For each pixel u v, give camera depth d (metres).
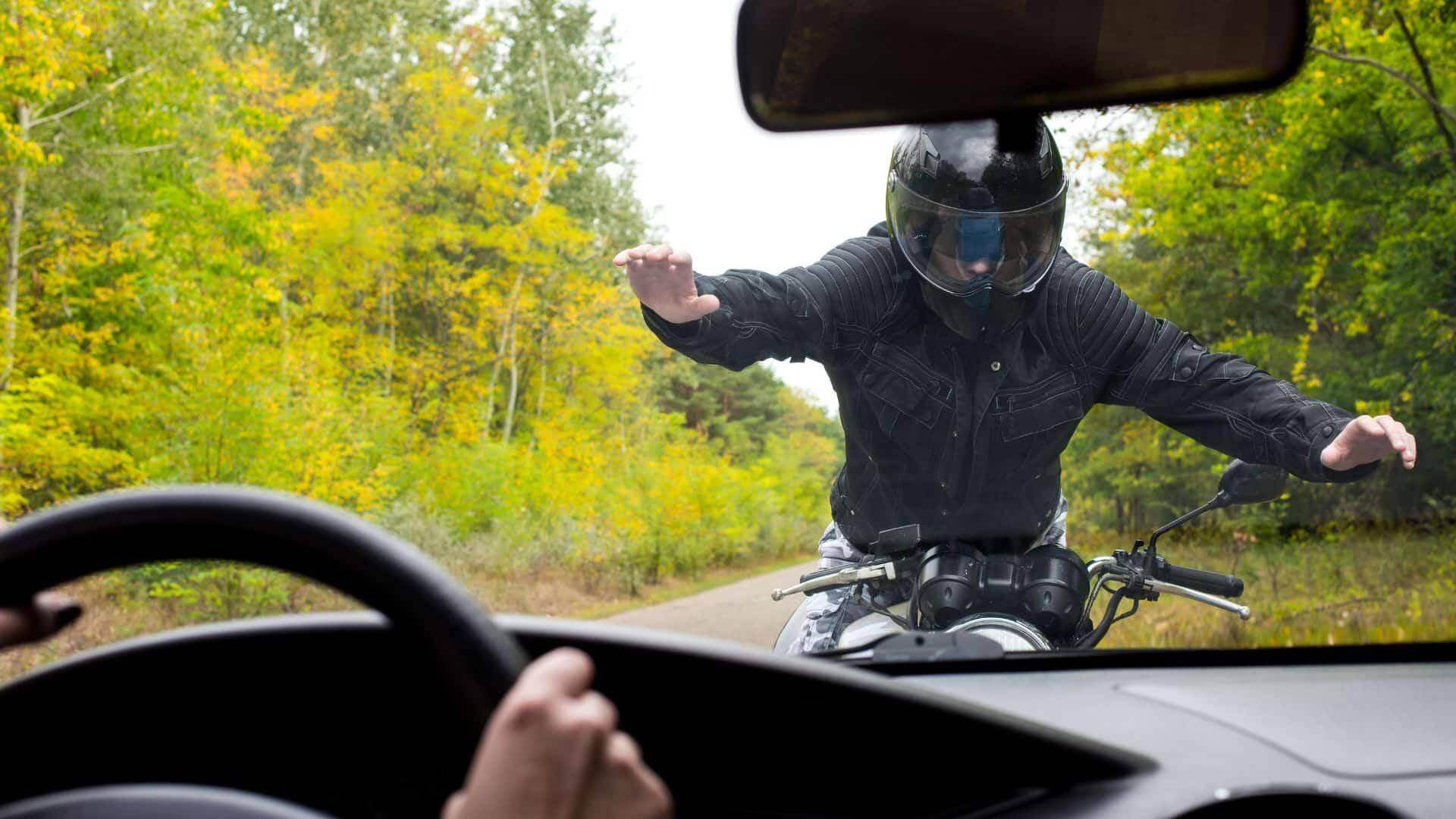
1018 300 2.24
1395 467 7.39
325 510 0.66
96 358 12.15
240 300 13.75
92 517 0.67
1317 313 11.35
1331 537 3.46
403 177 21.61
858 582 2.00
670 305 2.17
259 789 1.05
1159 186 11.64
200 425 8.93
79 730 1.05
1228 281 12.33
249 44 23.03
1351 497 5.66
